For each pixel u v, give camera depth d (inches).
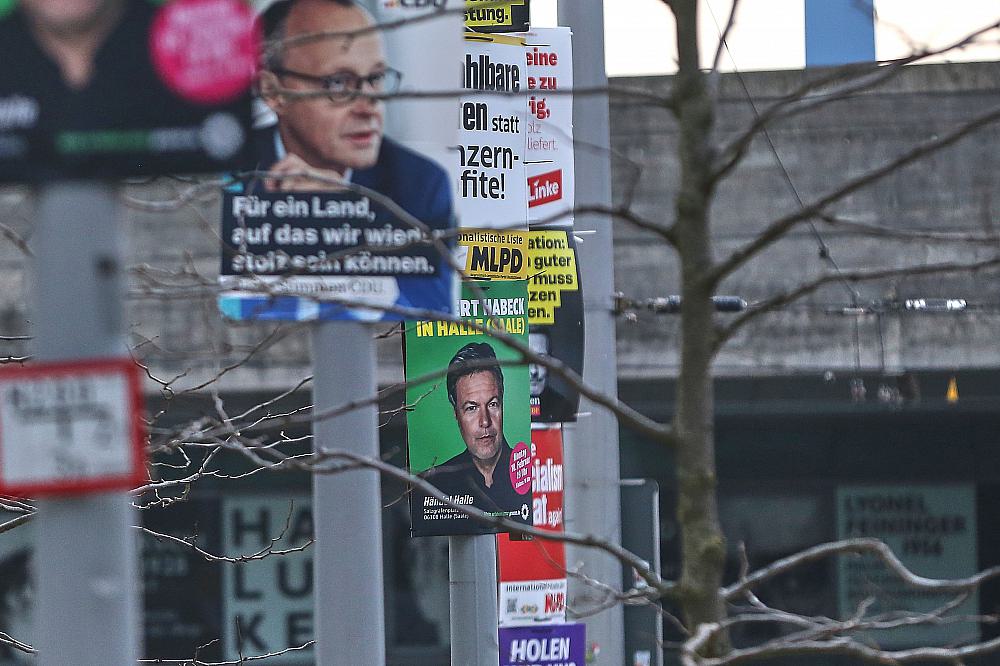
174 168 381.7
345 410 475.2
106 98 381.1
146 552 1569.9
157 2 382.9
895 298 1440.7
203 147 382.6
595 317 926.4
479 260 855.1
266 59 582.6
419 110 665.6
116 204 385.7
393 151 667.4
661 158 1485.0
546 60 896.3
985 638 1582.2
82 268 379.9
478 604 853.8
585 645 900.6
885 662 391.2
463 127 821.2
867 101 1477.6
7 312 1395.2
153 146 381.1
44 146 378.6
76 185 380.5
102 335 380.5
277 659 1573.6
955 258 1473.9
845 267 1480.1
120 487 374.6
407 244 497.0
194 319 1432.1
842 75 444.8
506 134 830.5
